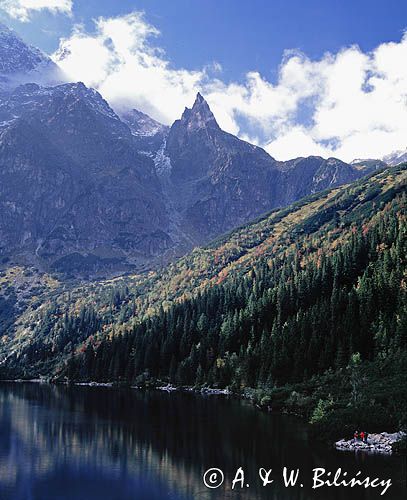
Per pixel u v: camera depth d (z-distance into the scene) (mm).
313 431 90688
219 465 74375
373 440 81875
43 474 74250
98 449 88438
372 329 137500
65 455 84875
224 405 136875
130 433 100688
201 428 101812
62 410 135875
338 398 106312
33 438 98000
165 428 104062
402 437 79188
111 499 63156
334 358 135625
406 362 113000
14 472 75312
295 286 198625
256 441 87312
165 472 73062
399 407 89125
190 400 152500
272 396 128625
